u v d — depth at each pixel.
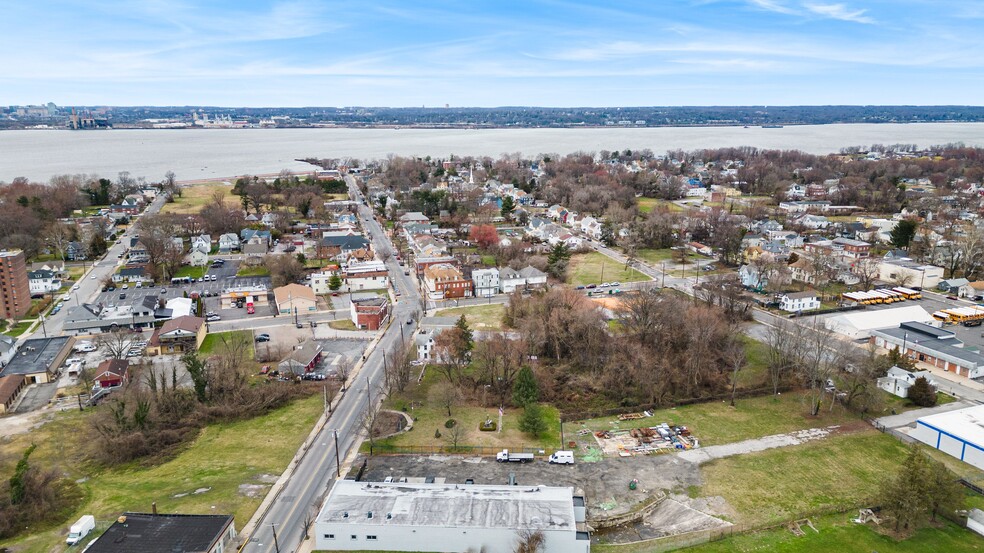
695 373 120.38
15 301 159.50
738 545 75.56
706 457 95.94
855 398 113.62
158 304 164.88
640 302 139.00
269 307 172.50
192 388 119.00
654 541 76.06
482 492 80.81
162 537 71.19
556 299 144.75
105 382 120.12
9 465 92.88
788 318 159.25
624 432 104.31
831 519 80.56
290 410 111.75
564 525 72.81
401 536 73.19
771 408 113.06
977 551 73.94
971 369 122.38
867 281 183.12
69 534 74.75
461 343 126.50
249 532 76.44
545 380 121.50
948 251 199.00
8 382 117.12
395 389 119.00
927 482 76.69
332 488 82.12
